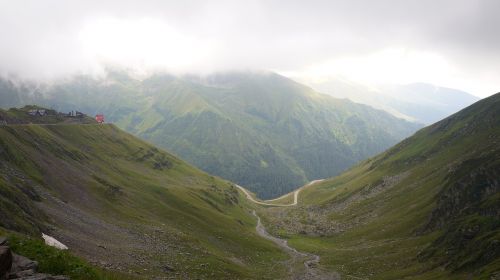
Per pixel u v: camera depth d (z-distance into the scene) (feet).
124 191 516.32
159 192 606.55
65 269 107.55
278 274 402.31
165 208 527.40
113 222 372.58
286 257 508.53
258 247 522.88
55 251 115.75
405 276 371.35
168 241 379.14
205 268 327.47
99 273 116.78
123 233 345.10
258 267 424.87
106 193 459.32
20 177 344.08
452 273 332.19
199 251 383.86
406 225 568.41
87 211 370.12
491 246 326.44
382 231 594.24
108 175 561.43
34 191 312.91
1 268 85.56
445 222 489.26
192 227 496.23
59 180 413.18
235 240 518.37
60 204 340.18
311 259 504.02
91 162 579.48
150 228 403.75
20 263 96.63
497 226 368.27
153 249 330.54
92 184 461.37
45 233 236.02
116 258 258.16
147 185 617.62
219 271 335.88
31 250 109.40
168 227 435.53
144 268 262.26
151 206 516.32
